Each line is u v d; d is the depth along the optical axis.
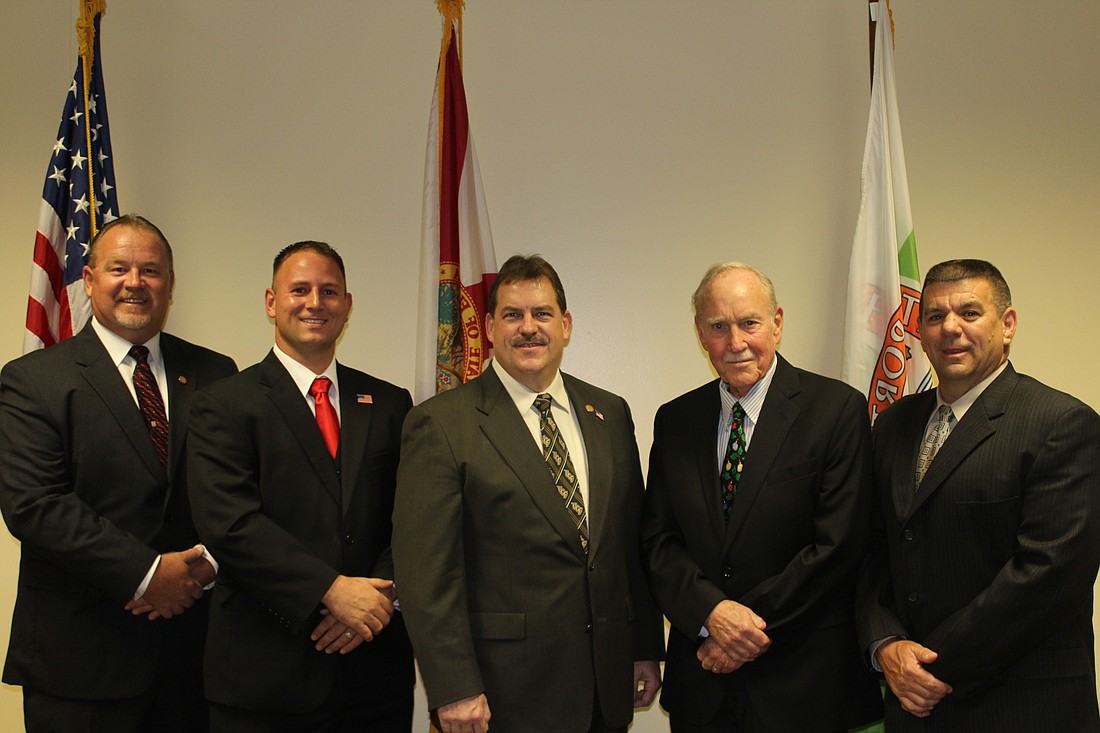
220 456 2.11
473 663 1.88
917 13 3.19
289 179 3.24
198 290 3.21
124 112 3.21
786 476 2.10
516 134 3.23
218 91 3.23
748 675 2.05
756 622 1.97
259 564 2.01
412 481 2.03
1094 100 3.15
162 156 3.21
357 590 2.06
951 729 1.91
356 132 3.25
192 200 3.21
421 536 1.96
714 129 3.20
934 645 1.89
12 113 3.21
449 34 2.98
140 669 2.21
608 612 2.03
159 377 2.46
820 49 3.18
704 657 2.07
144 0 3.21
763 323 2.14
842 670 2.07
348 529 2.19
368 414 2.34
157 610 2.17
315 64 3.25
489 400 2.14
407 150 3.26
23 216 3.21
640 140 3.21
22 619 2.24
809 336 3.17
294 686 2.07
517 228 3.23
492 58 3.24
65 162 2.86
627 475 2.20
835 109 3.17
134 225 2.42
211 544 2.06
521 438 2.08
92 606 2.20
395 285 3.24
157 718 2.28
